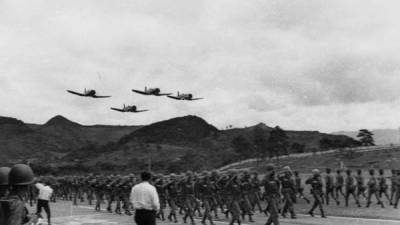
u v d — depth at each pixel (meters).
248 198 19.55
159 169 164.62
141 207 9.89
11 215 4.50
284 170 19.81
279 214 21.03
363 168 71.75
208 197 18.66
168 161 183.38
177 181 19.59
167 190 19.83
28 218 4.89
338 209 22.69
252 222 18.44
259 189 21.14
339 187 25.05
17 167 4.71
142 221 9.91
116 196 25.03
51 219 21.72
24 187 4.68
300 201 27.88
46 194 18.28
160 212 20.73
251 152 122.38
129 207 24.64
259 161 95.38
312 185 19.78
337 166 77.50
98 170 181.50
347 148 95.19
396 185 22.86
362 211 21.36
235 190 17.05
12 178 4.66
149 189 9.92
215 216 20.80
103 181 27.14
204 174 19.02
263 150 110.19
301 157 93.69
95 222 20.25
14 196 4.61
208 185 18.64
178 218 21.34
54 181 39.75
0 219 4.52
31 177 4.77
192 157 165.62
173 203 19.66
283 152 114.50
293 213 19.36
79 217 22.72
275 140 115.88
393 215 19.39
